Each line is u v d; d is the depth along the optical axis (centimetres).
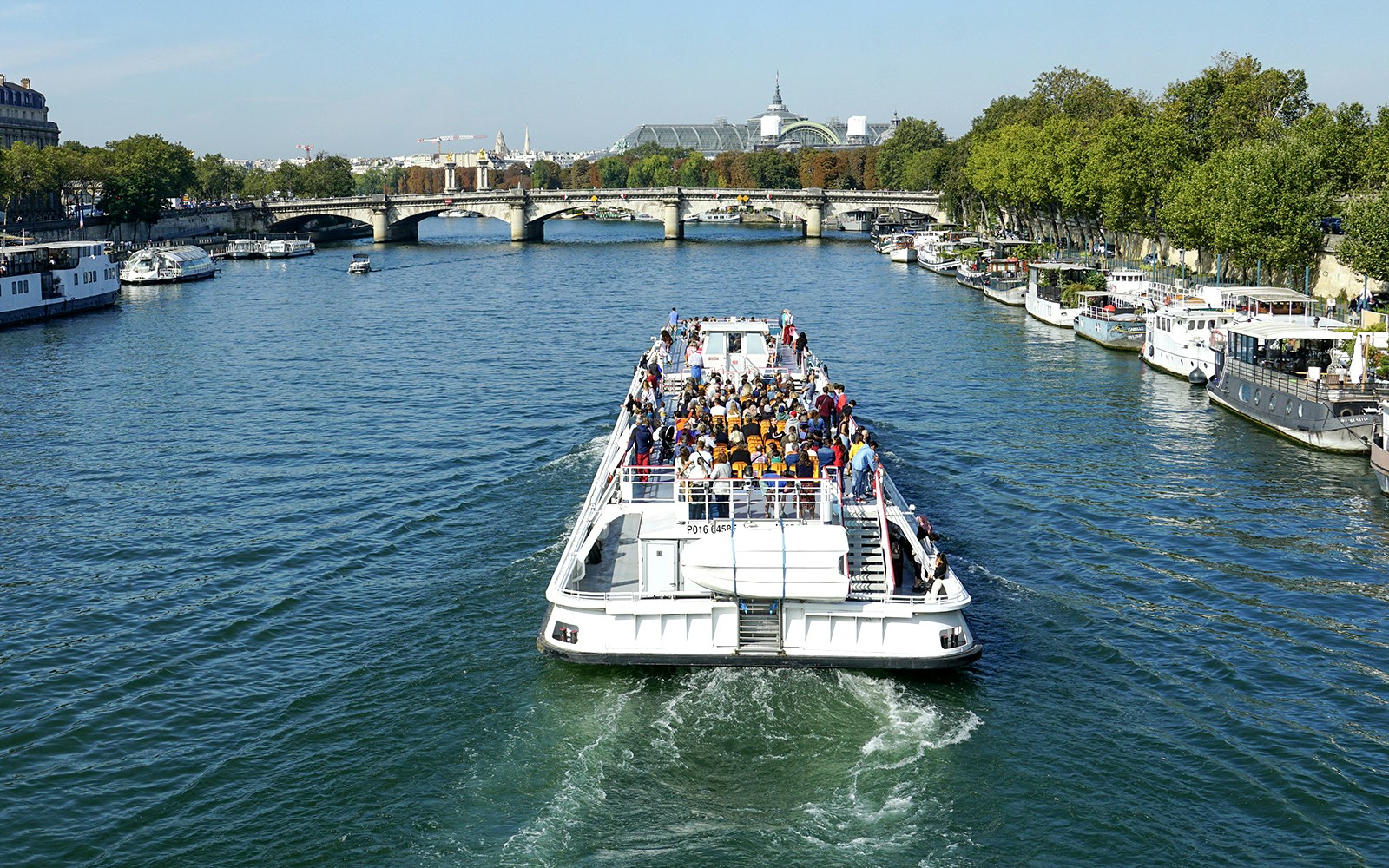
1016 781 2816
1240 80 14175
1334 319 8312
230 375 9250
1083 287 12081
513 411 7650
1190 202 11294
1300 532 4888
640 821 2645
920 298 14688
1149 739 3047
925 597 3166
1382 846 2595
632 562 3562
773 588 3073
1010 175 18162
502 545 4678
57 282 13075
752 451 3753
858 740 2956
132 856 2603
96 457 6462
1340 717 3198
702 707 3088
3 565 4616
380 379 9000
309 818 2725
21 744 3117
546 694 3203
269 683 3459
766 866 2484
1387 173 9450
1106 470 5922
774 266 19812
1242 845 2600
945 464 6069
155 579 4431
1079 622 3853
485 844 2588
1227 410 7456
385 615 3972
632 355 10200
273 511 5316
